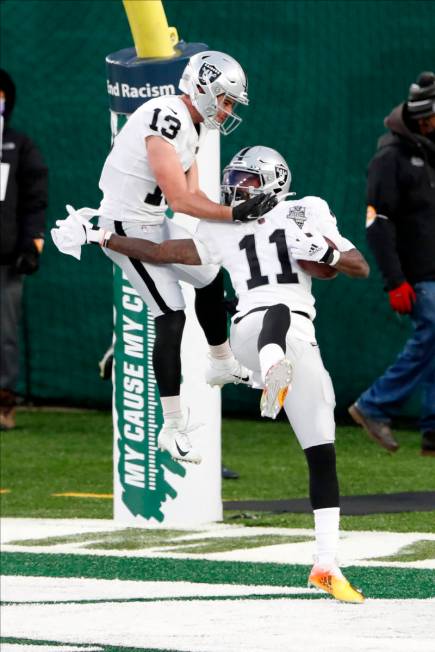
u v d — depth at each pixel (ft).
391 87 129.08
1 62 142.92
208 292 71.26
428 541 85.10
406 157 109.09
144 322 93.35
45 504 101.81
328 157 130.62
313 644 63.31
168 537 89.61
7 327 133.90
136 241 68.39
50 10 141.18
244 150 69.72
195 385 93.15
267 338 65.92
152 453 93.71
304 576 77.71
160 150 67.31
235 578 77.56
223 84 67.10
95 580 77.77
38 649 63.67
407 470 112.06
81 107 140.26
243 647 63.16
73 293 142.72
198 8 133.69
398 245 110.22
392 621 67.31
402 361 110.42
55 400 145.79
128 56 84.69
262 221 69.15
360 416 111.45
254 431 134.10
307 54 130.93
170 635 65.62
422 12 128.26
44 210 132.46
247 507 98.78
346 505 97.45
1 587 76.59
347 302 131.13
